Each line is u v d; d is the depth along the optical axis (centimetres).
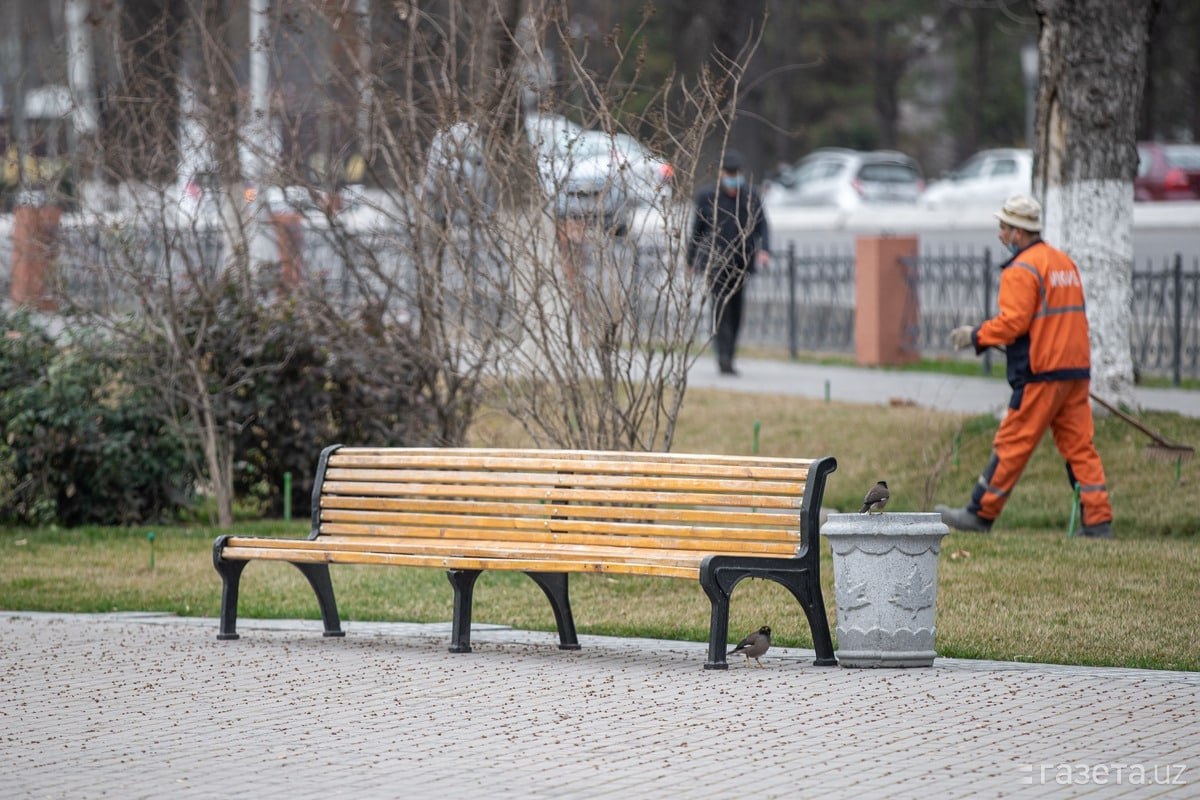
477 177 2725
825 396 3909
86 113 3600
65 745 1511
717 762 1404
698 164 2533
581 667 1866
